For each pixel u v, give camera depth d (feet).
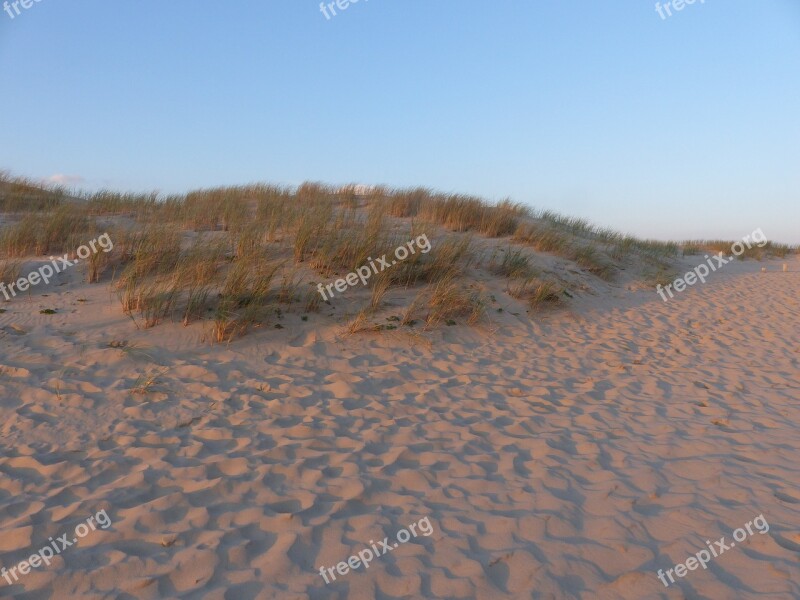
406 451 14.92
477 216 44.29
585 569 10.24
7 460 13.51
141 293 23.53
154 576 9.82
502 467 14.28
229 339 22.00
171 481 13.00
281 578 9.89
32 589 9.44
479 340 25.34
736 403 19.42
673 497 12.78
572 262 39.88
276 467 13.76
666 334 29.14
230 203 40.27
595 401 19.48
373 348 23.09
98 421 15.83
